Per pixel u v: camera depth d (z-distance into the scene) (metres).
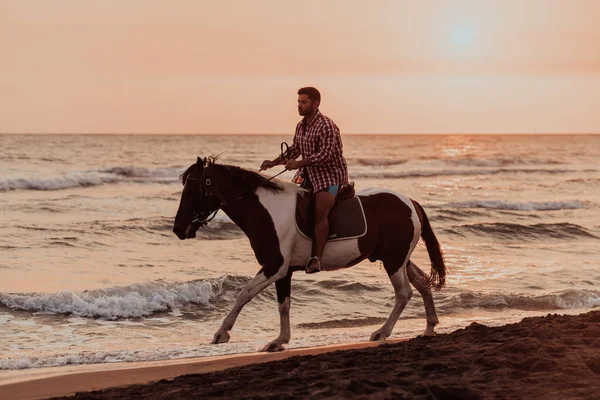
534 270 16.80
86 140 105.88
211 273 15.63
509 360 6.22
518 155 81.50
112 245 19.53
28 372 8.08
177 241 20.58
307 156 8.64
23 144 85.06
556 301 13.30
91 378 7.42
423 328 11.22
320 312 12.66
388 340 9.39
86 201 29.75
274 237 8.46
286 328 8.82
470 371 6.03
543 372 5.87
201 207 8.54
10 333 10.76
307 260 8.68
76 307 12.15
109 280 14.68
